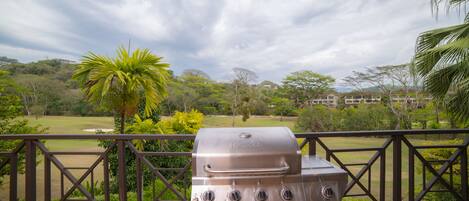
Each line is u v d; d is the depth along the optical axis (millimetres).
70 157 11453
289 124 25703
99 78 5598
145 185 5688
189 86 29250
